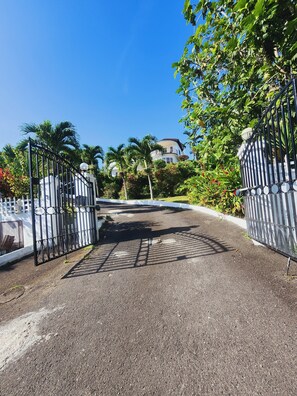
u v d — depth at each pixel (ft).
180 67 22.44
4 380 6.33
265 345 6.55
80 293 11.75
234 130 20.56
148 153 78.74
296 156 9.28
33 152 17.26
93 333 8.11
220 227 23.77
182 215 37.88
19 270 17.28
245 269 12.17
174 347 6.89
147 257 16.65
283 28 12.74
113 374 6.10
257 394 5.05
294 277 10.45
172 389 5.41
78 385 5.86
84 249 21.42
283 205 10.78
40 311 10.28
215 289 10.39
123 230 29.89
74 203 22.59
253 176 13.73
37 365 6.79
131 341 7.41
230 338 7.02
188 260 14.85
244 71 18.78
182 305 9.34
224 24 17.03
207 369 5.90
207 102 23.35
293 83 8.61
